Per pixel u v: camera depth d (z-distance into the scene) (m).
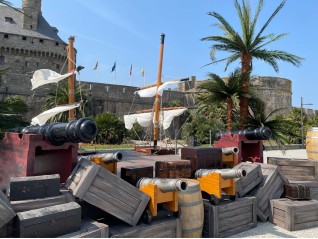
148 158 10.92
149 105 48.31
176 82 18.53
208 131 25.17
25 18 50.56
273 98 49.28
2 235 3.13
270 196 6.33
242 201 5.59
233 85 11.76
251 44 12.43
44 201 3.59
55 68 52.31
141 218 4.38
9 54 48.00
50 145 5.06
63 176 5.31
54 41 51.88
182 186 4.15
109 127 31.31
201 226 4.94
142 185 4.58
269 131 8.18
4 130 11.10
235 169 5.20
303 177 7.60
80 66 11.86
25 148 4.88
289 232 5.54
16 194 3.55
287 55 12.48
